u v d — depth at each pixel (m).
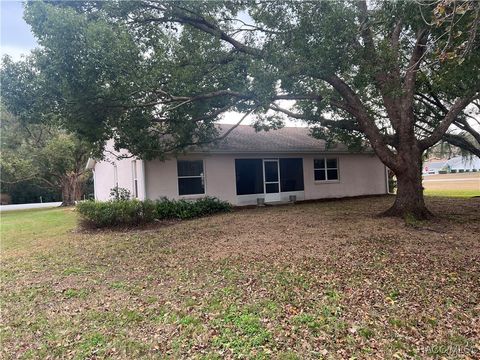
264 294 5.00
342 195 18.94
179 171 14.61
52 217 18.12
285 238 8.38
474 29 4.57
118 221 11.67
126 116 9.80
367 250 6.95
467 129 14.34
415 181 9.95
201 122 12.80
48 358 3.61
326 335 3.77
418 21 7.63
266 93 8.77
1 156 27.56
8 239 11.16
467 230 8.35
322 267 6.06
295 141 18.48
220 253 7.38
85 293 5.50
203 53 9.97
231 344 3.66
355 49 8.41
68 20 7.09
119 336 3.99
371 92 10.65
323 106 10.49
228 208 14.23
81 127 9.21
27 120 8.86
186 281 5.78
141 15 9.61
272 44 8.77
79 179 32.50
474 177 45.84
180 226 11.02
